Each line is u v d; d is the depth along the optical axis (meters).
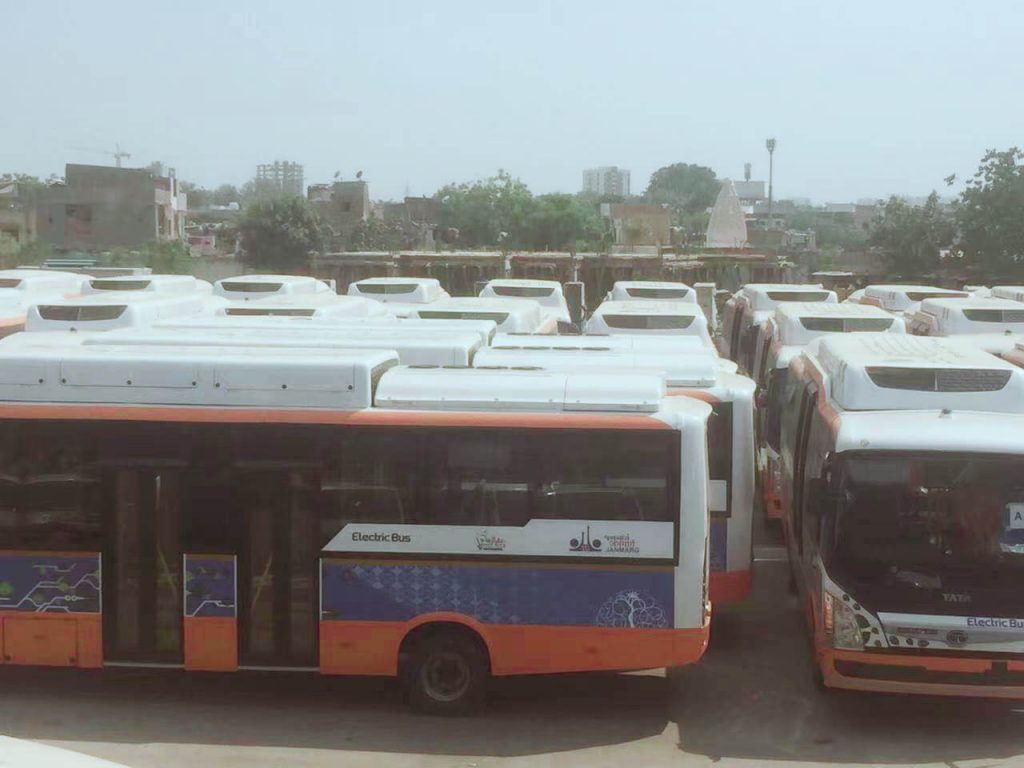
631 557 8.37
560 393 8.47
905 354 10.08
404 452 8.45
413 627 8.52
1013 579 8.20
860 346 10.73
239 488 8.54
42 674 9.52
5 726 8.29
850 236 91.81
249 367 8.59
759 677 9.72
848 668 8.35
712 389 10.26
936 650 8.21
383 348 11.00
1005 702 9.22
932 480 8.32
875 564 8.32
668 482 8.37
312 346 10.77
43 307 16.78
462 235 79.31
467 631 8.57
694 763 7.85
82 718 8.49
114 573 8.65
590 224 78.19
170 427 8.57
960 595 8.21
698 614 8.40
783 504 13.09
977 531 8.25
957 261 50.03
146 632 8.67
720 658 10.20
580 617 8.44
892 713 8.92
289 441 8.51
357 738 8.16
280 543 8.54
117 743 7.98
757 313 22.30
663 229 71.19
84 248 58.56
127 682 9.32
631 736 8.34
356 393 8.52
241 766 7.60
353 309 18.72
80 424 8.62
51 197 58.34
